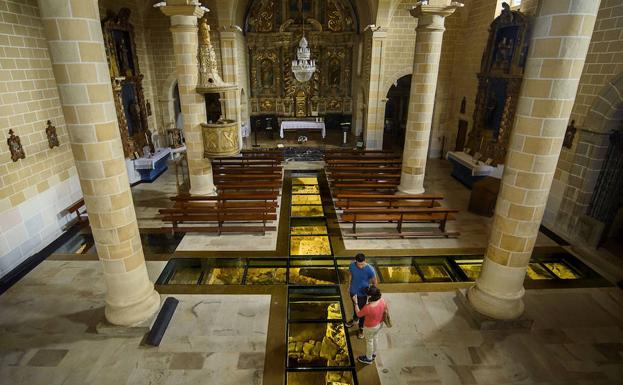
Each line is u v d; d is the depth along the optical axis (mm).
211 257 8719
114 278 6246
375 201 11164
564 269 8781
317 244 9703
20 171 8953
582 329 6570
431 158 18703
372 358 5789
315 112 22312
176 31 10227
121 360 5855
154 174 14867
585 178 9141
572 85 5223
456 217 11125
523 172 5754
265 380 5512
